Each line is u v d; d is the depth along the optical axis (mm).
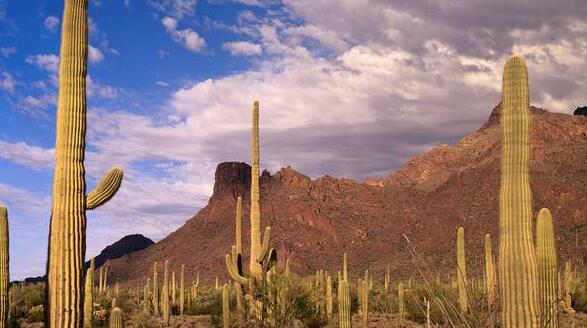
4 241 10547
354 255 127000
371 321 24188
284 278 20000
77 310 8531
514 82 6305
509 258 5992
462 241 15781
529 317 5840
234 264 20297
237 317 20969
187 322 30516
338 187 159875
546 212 7180
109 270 139000
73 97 8930
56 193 8672
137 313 32375
